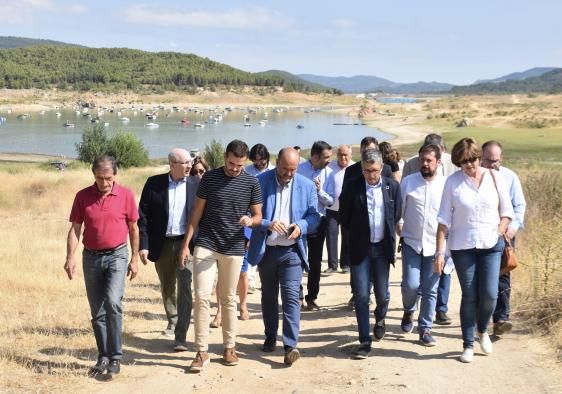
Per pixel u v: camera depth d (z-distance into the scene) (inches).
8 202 979.9
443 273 297.0
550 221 397.4
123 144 1731.1
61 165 1584.6
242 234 243.3
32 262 488.4
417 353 256.1
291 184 255.0
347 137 3649.1
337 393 215.5
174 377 234.1
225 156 237.6
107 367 231.1
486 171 241.3
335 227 434.0
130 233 241.9
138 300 378.6
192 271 264.2
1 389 211.8
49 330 298.0
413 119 5295.3
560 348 246.5
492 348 257.0
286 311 250.4
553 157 1744.6
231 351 248.8
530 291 309.0
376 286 264.1
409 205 269.9
